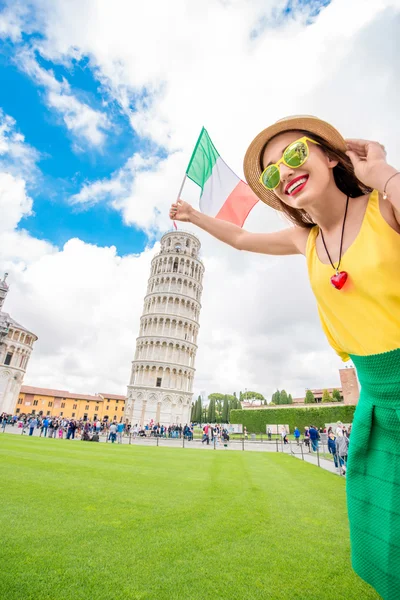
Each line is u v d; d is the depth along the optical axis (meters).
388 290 1.44
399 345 1.45
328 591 3.48
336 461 15.49
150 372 72.31
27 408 108.06
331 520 6.30
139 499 7.44
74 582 3.53
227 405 107.44
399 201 1.27
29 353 90.75
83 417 115.75
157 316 77.44
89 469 11.53
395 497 1.45
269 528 5.70
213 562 4.19
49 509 6.17
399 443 1.48
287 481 11.25
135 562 4.10
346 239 1.71
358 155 1.80
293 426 60.03
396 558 1.38
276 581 3.70
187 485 9.65
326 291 1.79
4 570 3.68
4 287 92.62
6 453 14.38
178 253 86.25
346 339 1.79
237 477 11.88
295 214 2.40
